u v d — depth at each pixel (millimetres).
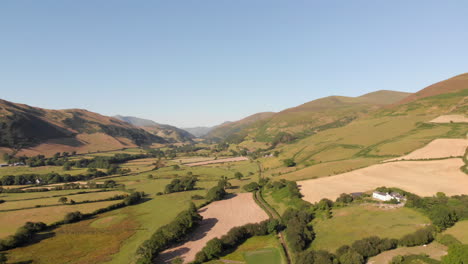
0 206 103688
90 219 92688
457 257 41156
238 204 107562
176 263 62125
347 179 111375
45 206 103438
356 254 49125
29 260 64125
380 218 68062
